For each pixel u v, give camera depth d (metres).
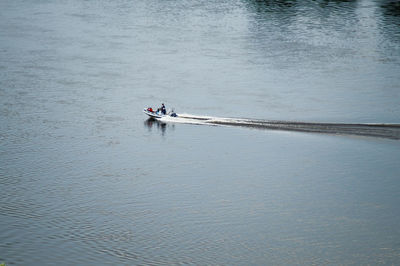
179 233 60.34
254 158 80.06
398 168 75.62
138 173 75.25
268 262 55.16
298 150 82.12
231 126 91.94
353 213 64.69
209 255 56.28
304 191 70.31
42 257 55.03
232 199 68.31
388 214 64.31
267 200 68.12
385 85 111.75
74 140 86.00
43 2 195.50
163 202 67.44
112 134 88.94
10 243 57.31
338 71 121.75
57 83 112.62
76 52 135.25
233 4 191.62
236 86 112.12
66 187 70.62
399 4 190.00
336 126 90.06
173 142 86.12
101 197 68.38
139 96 106.31
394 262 55.12
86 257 55.28
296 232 60.72
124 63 127.12
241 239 59.34
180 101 103.62
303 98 104.75
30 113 96.62
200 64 127.06
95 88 110.31
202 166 77.81
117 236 59.41
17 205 65.56
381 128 88.81
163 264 54.44
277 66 125.69
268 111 98.25
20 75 117.06
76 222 62.06
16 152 80.94
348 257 56.00
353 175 74.12
